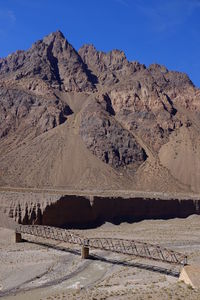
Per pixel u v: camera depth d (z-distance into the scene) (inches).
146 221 5713.6
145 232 4955.7
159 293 2030.0
